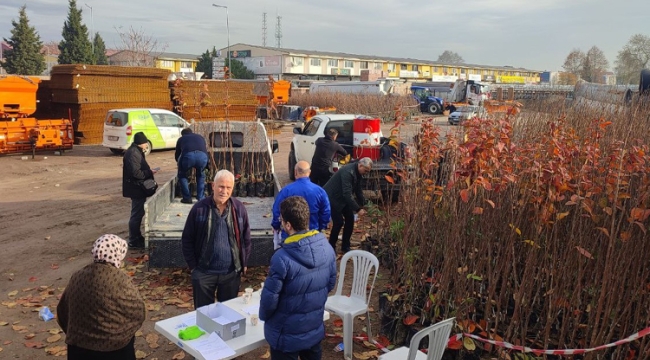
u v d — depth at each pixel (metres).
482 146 4.05
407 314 4.79
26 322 5.48
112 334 3.20
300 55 86.44
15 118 16.83
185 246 4.52
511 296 4.88
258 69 87.12
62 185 12.95
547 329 3.95
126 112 17.52
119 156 17.70
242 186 9.68
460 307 4.41
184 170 8.56
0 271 6.96
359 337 4.88
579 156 4.41
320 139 9.38
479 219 4.95
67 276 6.79
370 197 9.66
